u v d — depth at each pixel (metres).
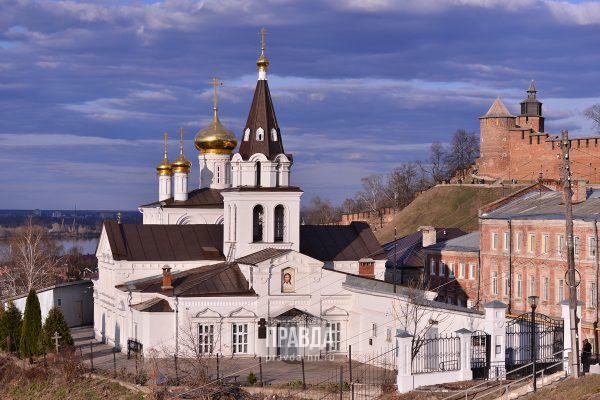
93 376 94.75
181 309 101.00
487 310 78.44
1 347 111.94
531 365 73.56
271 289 103.44
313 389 80.56
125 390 88.19
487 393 70.12
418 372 75.75
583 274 110.50
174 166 135.00
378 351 97.00
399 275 140.25
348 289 104.50
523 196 133.00
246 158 111.69
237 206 110.88
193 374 87.94
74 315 138.38
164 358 97.38
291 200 111.50
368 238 119.25
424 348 81.38
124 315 109.25
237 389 82.88
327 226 120.25
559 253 114.88
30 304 106.94
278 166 111.94
